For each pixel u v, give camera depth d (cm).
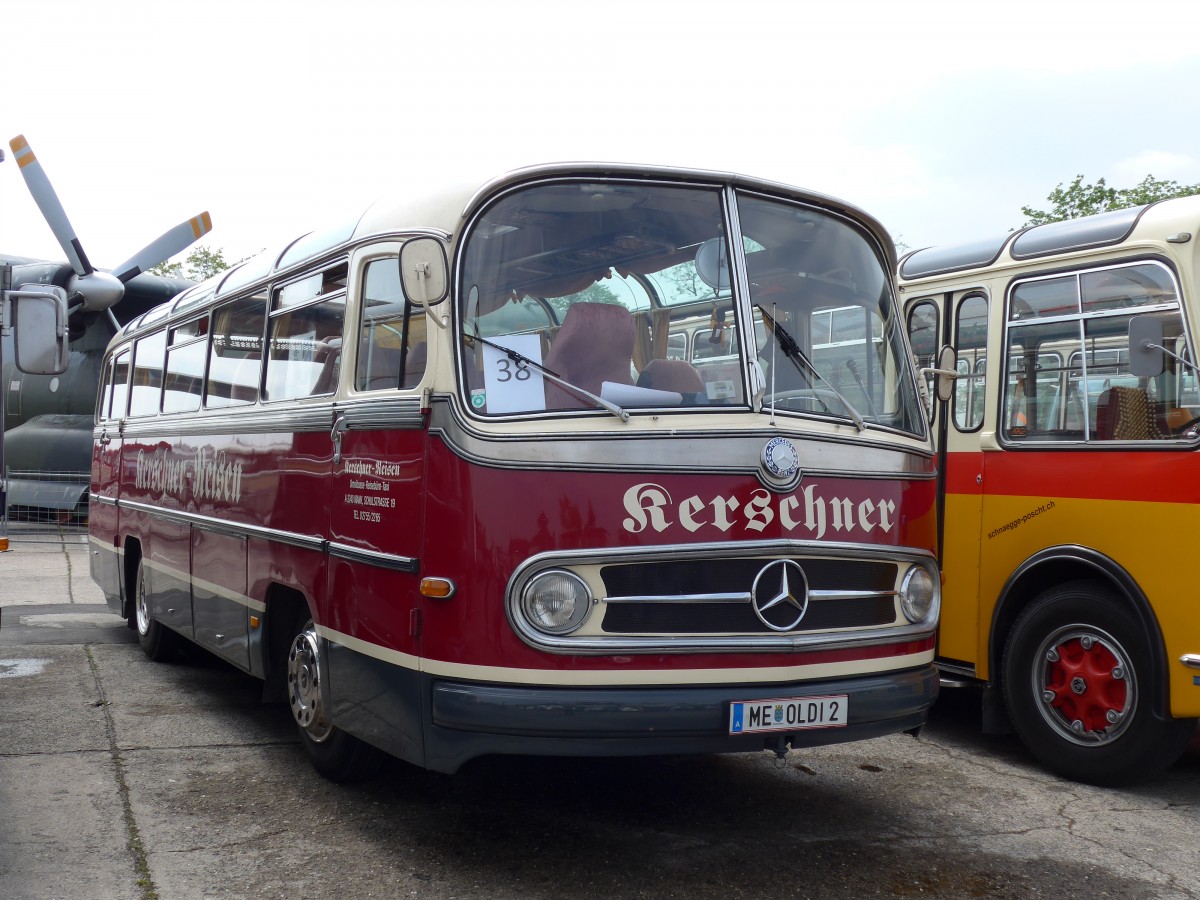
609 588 430
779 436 458
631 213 479
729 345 474
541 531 426
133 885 432
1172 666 564
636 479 434
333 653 519
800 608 454
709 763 615
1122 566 591
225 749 632
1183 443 570
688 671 431
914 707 487
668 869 455
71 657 912
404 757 457
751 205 500
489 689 423
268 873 447
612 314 465
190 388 805
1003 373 678
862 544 478
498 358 448
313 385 576
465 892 429
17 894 421
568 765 604
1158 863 480
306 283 604
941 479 709
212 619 712
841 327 515
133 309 2444
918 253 774
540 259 464
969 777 608
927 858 476
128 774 579
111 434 1036
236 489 670
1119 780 589
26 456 2144
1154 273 598
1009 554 659
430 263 445
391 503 472
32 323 687
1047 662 625
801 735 448
